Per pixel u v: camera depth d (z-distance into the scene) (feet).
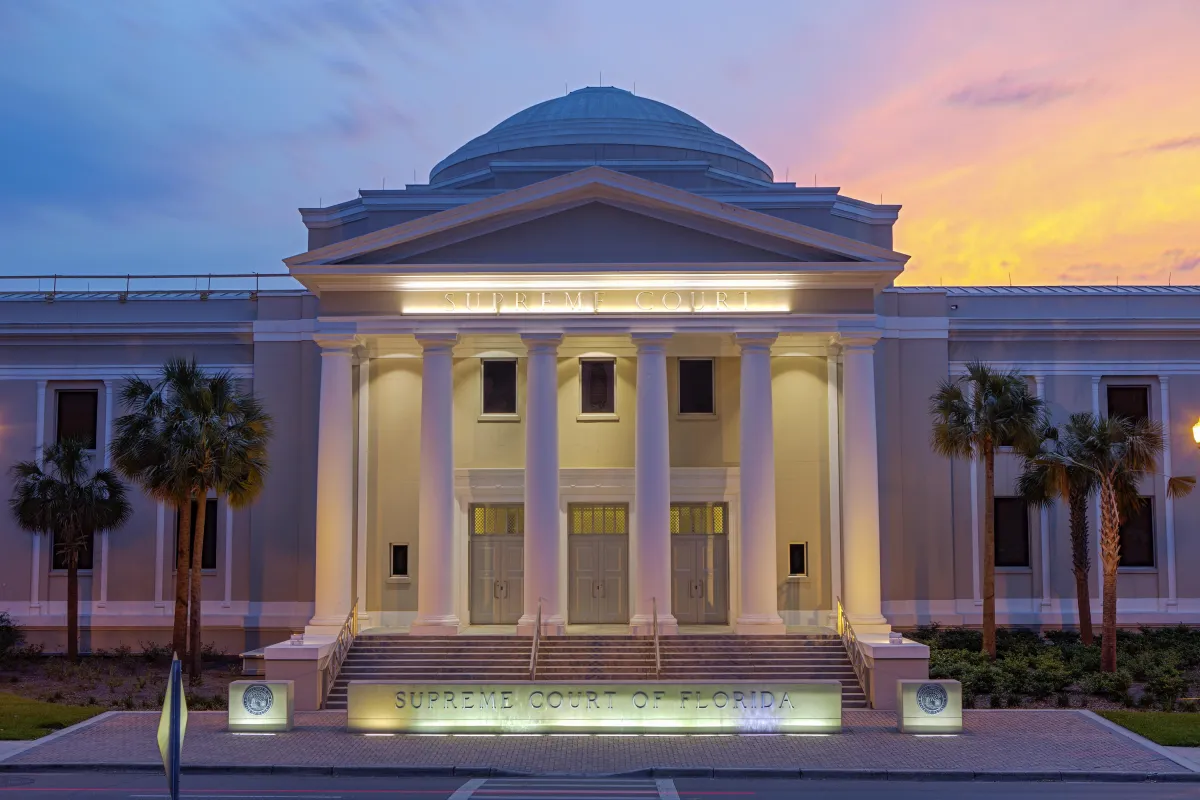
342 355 111.55
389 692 85.66
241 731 85.92
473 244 112.57
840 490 119.14
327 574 109.19
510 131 145.38
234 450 110.73
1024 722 88.84
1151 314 135.85
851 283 110.73
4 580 132.46
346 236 131.75
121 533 132.57
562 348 122.42
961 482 131.03
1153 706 95.55
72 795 66.13
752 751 78.89
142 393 113.50
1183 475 133.49
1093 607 130.52
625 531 121.70
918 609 127.95
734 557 121.08
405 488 121.70
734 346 120.37
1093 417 121.60
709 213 110.83
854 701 96.37
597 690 85.87
